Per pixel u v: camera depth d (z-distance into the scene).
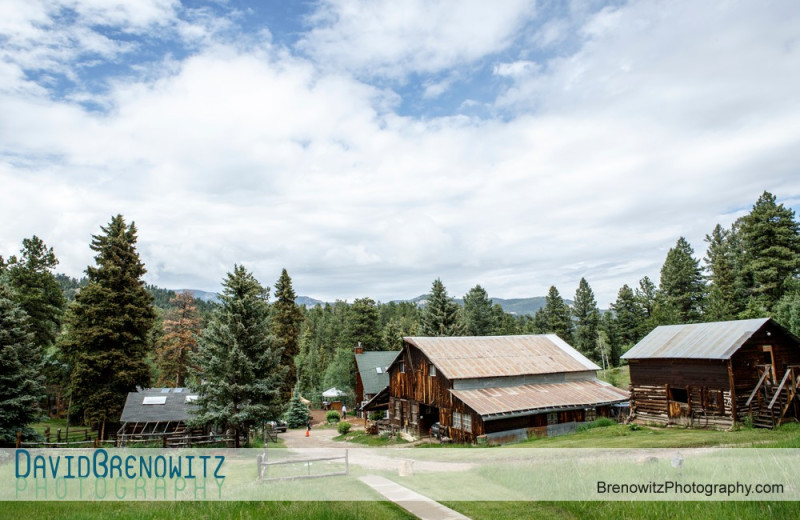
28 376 27.78
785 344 29.53
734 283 60.72
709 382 27.94
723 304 58.41
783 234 54.03
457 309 71.44
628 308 85.25
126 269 39.44
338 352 71.81
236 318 30.44
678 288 77.81
